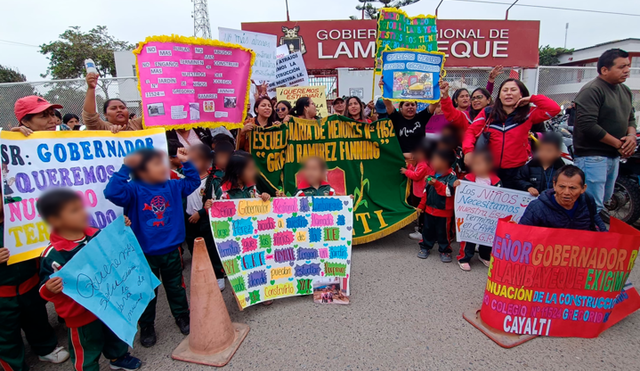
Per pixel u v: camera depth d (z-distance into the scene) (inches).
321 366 91.3
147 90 133.3
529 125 140.3
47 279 78.4
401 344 98.7
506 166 146.9
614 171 148.1
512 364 90.1
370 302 121.1
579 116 140.0
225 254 115.6
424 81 171.2
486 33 502.0
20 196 89.6
